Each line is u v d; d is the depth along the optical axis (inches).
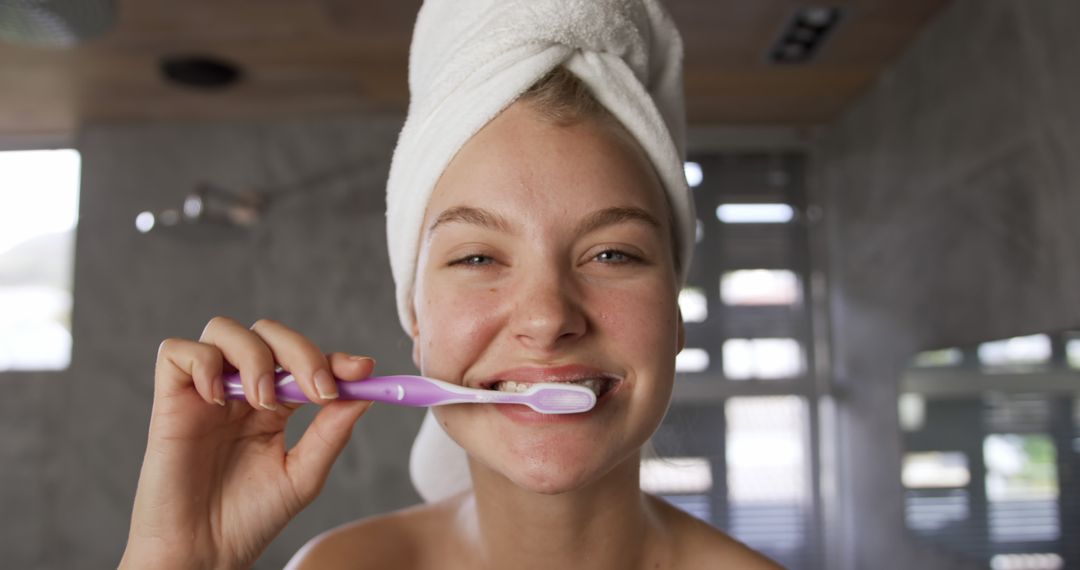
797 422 88.7
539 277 21.0
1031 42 50.4
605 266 21.9
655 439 75.5
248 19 63.8
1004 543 52.8
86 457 84.7
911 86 69.1
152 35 66.3
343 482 84.6
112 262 86.9
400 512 29.1
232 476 23.6
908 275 70.0
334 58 71.0
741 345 89.2
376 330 86.4
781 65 73.2
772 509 87.4
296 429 82.4
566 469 20.8
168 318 86.3
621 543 24.4
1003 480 52.8
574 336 21.1
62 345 87.7
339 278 87.0
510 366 21.3
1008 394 52.9
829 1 61.4
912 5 62.2
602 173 21.8
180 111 84.6
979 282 57.3
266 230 87.6
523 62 22.4
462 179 22.2
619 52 24.6
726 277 90.0
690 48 69.6
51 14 54.6
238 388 22.3
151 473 22.5
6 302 87.7
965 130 59.6
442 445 30.0
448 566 26.9
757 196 91.3
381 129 88.5
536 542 23.8
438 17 25.0
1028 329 50.8
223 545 23.0
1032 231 50.6
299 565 26.4
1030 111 50.6
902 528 70.7
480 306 21.5
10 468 84.9
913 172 68.8
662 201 23.6
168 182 87.9
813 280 90.4
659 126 24.0
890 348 73.5
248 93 79.9
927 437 65.7
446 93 23.2
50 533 84.0
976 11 57.6
